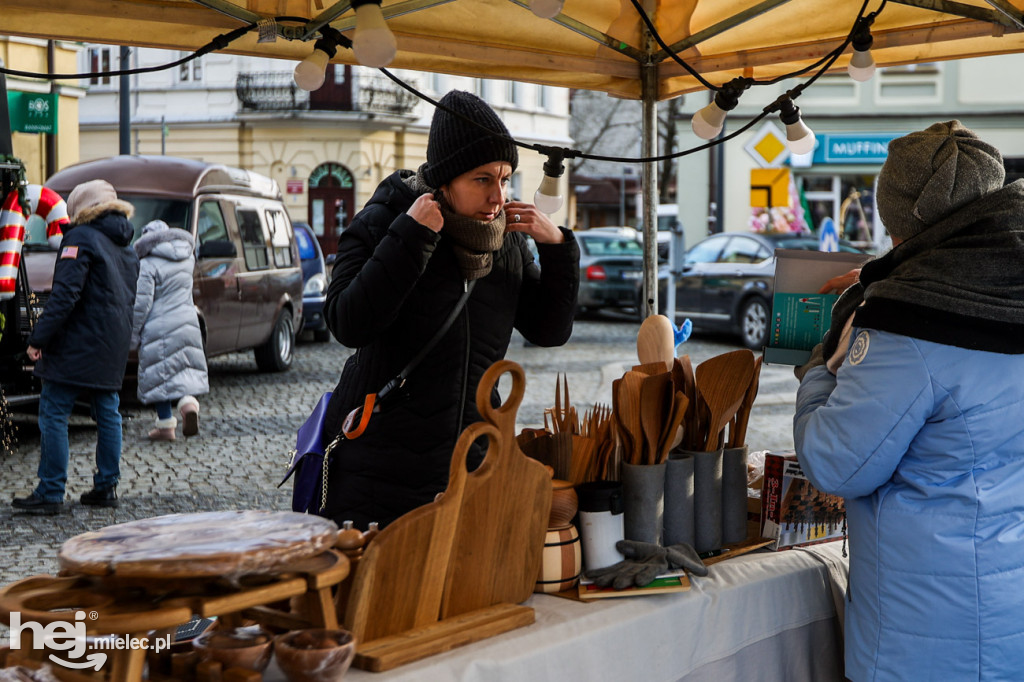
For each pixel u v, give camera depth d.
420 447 2.42
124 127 19.41
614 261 19.77
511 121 34.81
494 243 2.38
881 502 2.17
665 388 2.34
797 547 2.59
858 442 2.10
